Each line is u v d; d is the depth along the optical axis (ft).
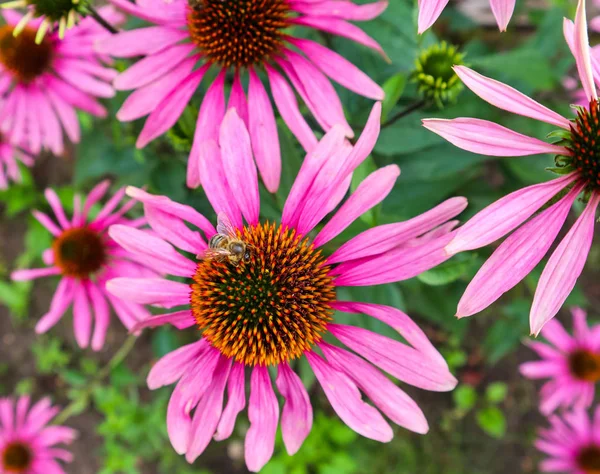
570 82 0.83
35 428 1.05
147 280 0.53
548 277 0.44
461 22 1.03
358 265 0.50
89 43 0.82
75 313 0.83
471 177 0.83
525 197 0.45
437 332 1.11
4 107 0.88
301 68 0.58
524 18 1.04
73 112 0.87
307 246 0.55
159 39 0.59
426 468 1.13
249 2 0.58
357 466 1.09
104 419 1.24
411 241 0.48
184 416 0.50
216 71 0.63
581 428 0.98
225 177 0.52
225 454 1.18
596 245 1.13
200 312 0.53
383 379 0.49
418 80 0.63
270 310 0.52
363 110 0.68
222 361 0.53
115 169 0.88
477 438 1.16
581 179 0.46
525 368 0.96
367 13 0.56
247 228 0.54
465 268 0.52
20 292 1.24
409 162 0.73
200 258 0.51
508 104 0.45
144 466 1.20
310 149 0.56
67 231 0.82
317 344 0.52
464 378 1.15
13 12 0.86
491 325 1.13
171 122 0.59
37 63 0.85
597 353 0.95
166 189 0.76
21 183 1.15
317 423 0.99
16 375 1.27
